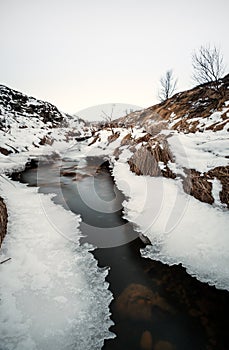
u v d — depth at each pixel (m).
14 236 3.56
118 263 3.05
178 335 2.03
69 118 28.39
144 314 2.24
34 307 2.27
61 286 2.57
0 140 12.03
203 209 3.85
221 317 2.19
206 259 2.85
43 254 3.16
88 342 1.96
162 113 18.36
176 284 2.61
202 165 4.67
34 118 20.86
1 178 7.11
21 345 1.90
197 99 16.34
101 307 2.32
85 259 3.12
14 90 23.94
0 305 2.26
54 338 1.97
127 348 1.93
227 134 5.95
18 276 2.68
